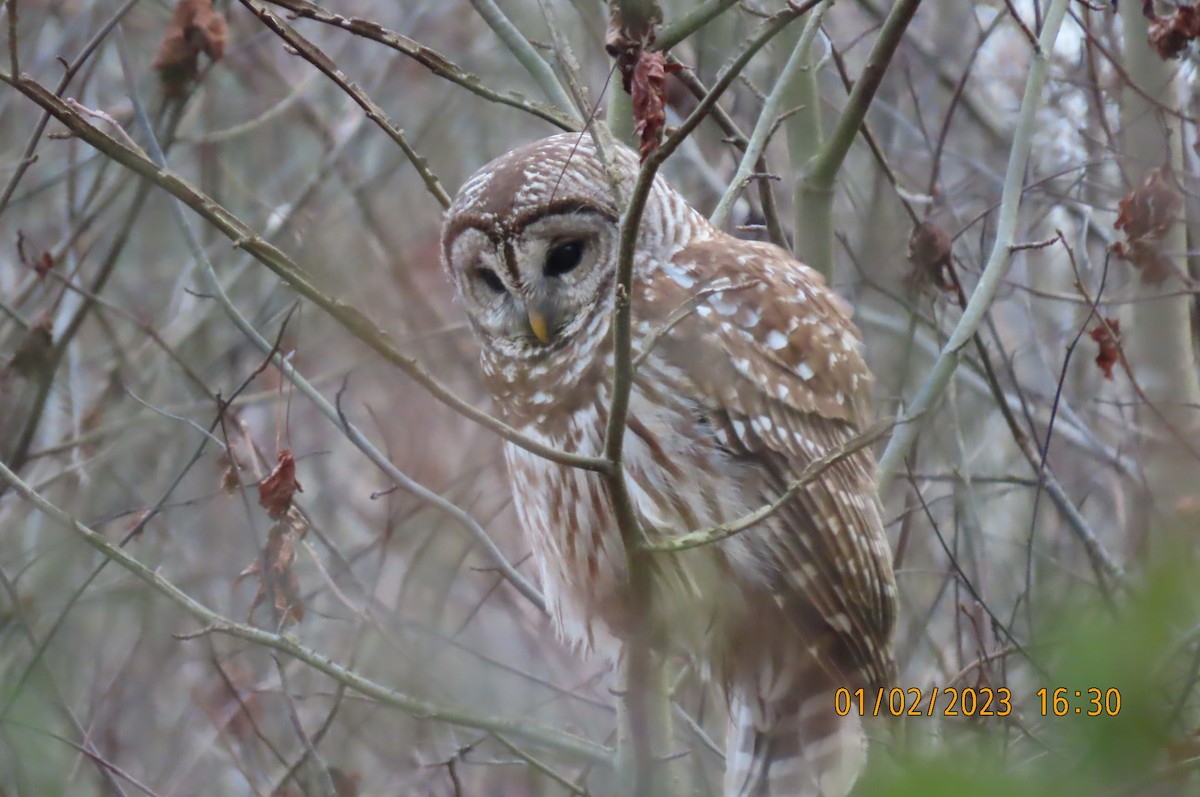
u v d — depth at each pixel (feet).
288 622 27.71
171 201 31.35
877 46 29.94
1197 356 39.68
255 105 54.34
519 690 39.96
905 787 13.33
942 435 44.45
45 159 51.47
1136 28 37.70
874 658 28.68
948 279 38.40
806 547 27.55
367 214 49.65
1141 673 12.76
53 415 44.04
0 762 33.63
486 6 30.78
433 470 46.52
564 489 27.96
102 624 43.78
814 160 31.63
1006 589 40.40
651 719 26.11
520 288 27.91
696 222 29.48
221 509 46.44
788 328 28.43
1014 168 30.14
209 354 49.57
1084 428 40.11
